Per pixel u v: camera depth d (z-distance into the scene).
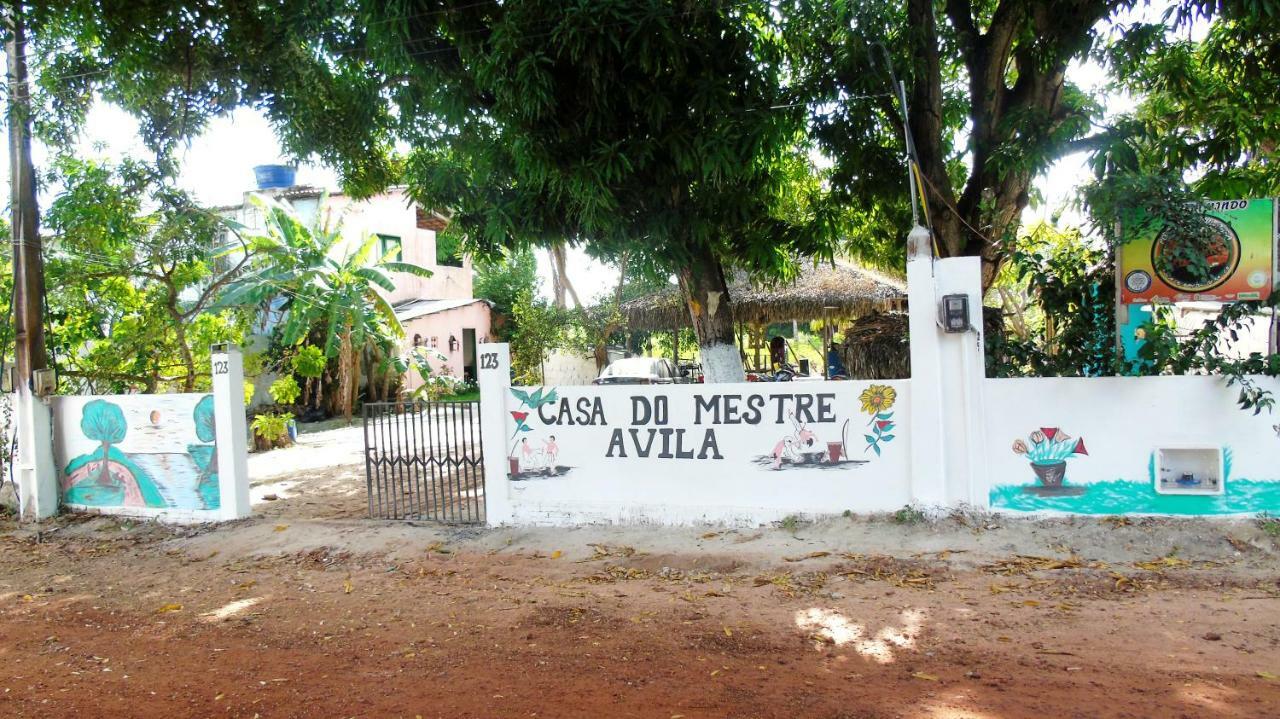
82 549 8.92
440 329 26.52
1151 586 5.60
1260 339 9.91
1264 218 6.52
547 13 7.30
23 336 10.28
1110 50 8.68
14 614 6.71
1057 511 6.73
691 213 8.69
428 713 4.18
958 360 6.86
